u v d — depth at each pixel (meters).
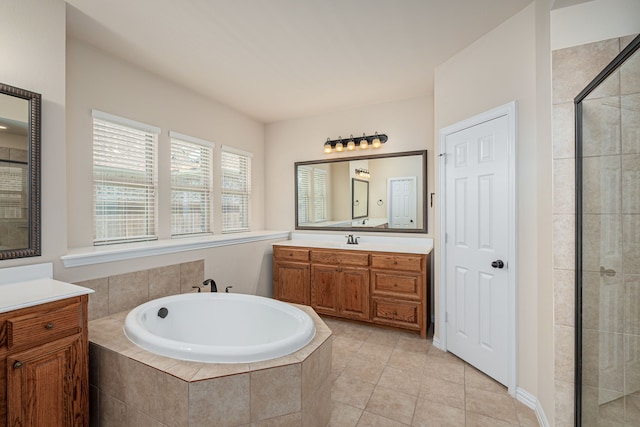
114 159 2.57
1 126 1.66
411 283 3.08
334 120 4.02
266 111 3.98
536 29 1.89
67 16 2.01
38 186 1.78
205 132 3.44
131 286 2.36
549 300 1.73
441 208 2.77
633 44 1.13
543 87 1.79
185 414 1.36
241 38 2.30
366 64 2.75
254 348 1.53
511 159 2.09
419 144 3.54
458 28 2.22
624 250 1.38
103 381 1.67
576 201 1.58
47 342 1.44
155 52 2.49
